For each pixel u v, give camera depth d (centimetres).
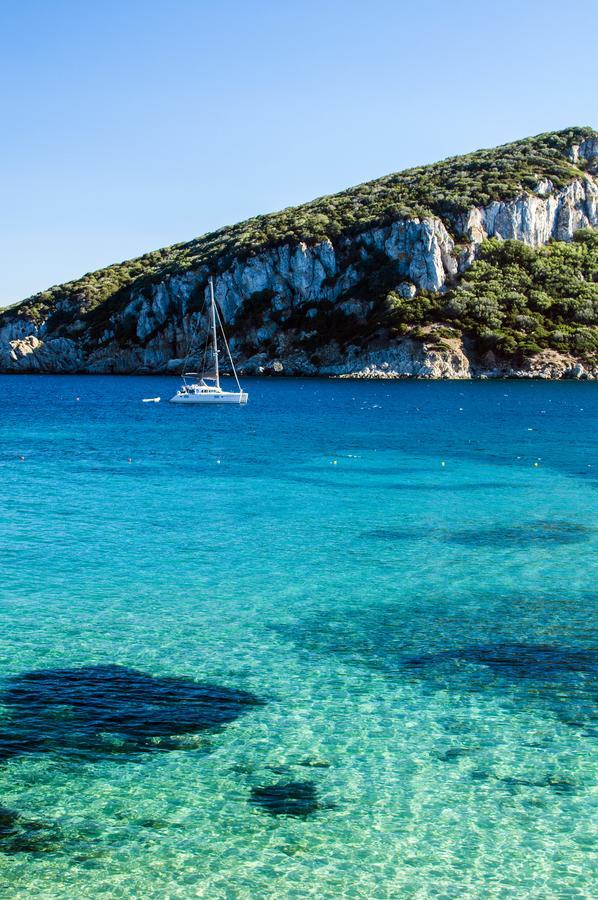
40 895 1027
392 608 2184
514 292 15325
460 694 1636
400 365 14825
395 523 3222
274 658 1823
